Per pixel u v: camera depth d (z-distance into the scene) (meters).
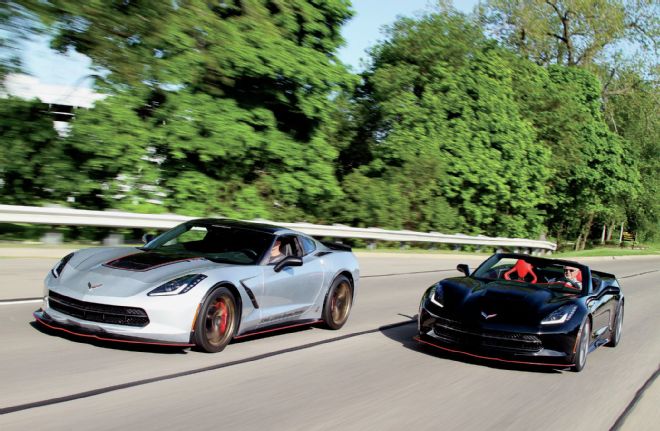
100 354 5.76
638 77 47.38
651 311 13.72
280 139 18.31
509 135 27.94
